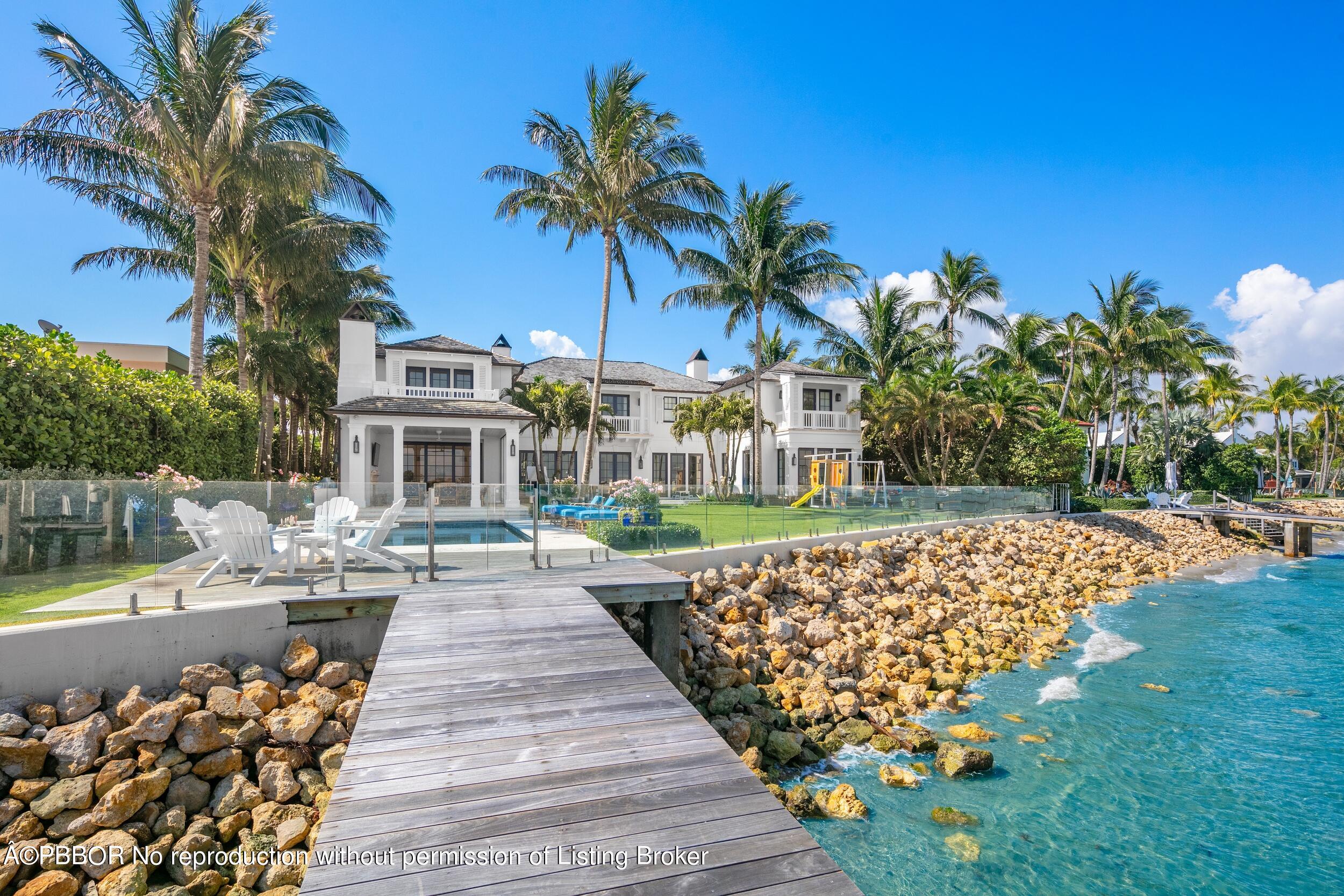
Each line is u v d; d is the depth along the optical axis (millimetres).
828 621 13609
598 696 5609
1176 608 19703
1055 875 6734
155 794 6125
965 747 9125
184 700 6898
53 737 6199
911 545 20812
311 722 7098
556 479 32750
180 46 18453
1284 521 33125
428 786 4160
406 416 24312
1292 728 10375
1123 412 55906
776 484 38312
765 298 32188
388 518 10492
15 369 10109
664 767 4473
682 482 39812
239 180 19391
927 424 35688
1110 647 15039
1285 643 15539
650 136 25641
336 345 35625
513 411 26234
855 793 8039
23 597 7328
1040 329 43625
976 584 19750
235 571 9258
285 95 20562
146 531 8211
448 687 5707
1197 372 49938
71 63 16422
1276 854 7156
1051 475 36188
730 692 10172
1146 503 40156
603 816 3875
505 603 8281
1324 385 65562
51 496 7566
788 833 3762
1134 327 41938
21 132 16984
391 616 7863
